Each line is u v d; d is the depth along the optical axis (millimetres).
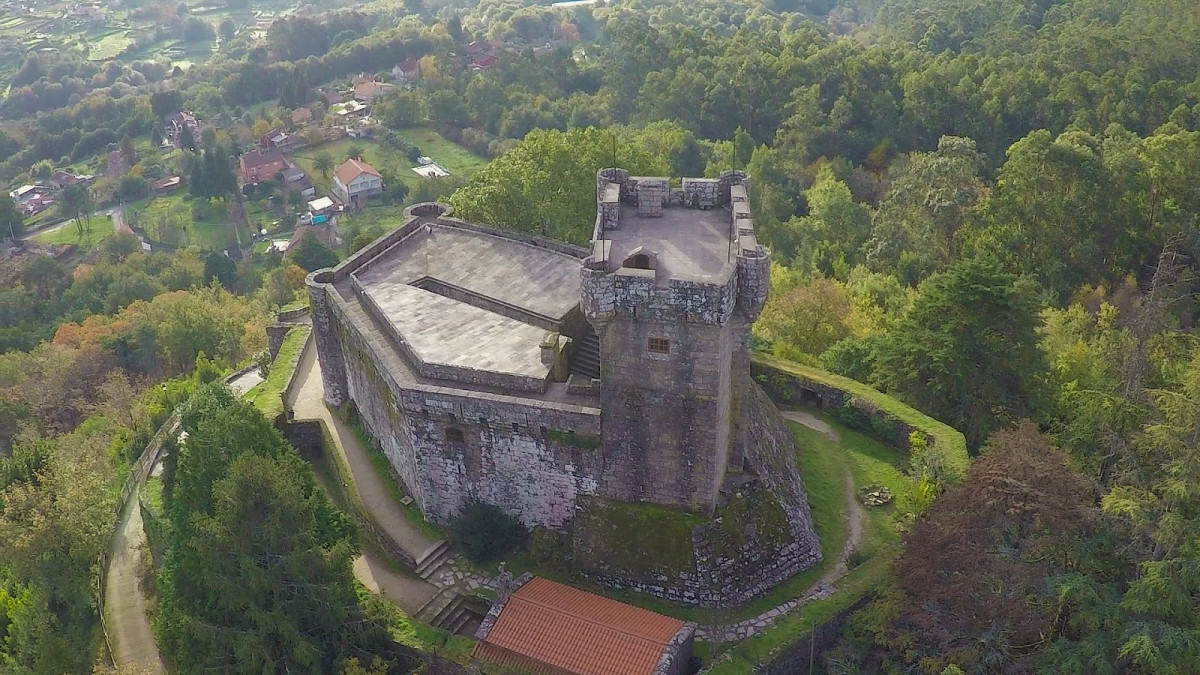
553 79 166375
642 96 137250
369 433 56625
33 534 51844
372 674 39812
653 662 38219
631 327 41375
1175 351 62969
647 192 49375
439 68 181625
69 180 171500
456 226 64688
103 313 121500
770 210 105812
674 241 46156
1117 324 77750
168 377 95688
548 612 40875
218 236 147500
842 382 62062
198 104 194875
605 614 40938
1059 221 89625
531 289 54844
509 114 152375
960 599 38938
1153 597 36750
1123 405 51562
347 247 130375
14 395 93312
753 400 53562
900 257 92000
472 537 47156
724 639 42094
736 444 46719
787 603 44438
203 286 122375
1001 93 119312
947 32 169125
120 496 60469
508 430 45688
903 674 38594
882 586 43500
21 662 48969
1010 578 38656
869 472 55562
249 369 76875
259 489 39312
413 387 46312
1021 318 59594
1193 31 129375
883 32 185250
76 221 158250
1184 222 88188
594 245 44125
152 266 134375
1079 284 88938
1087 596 37312
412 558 47625
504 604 41719
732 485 46219
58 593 52750
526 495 47375
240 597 39156
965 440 56281
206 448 43656
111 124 193250
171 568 42094
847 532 50094
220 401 50312
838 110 121312
